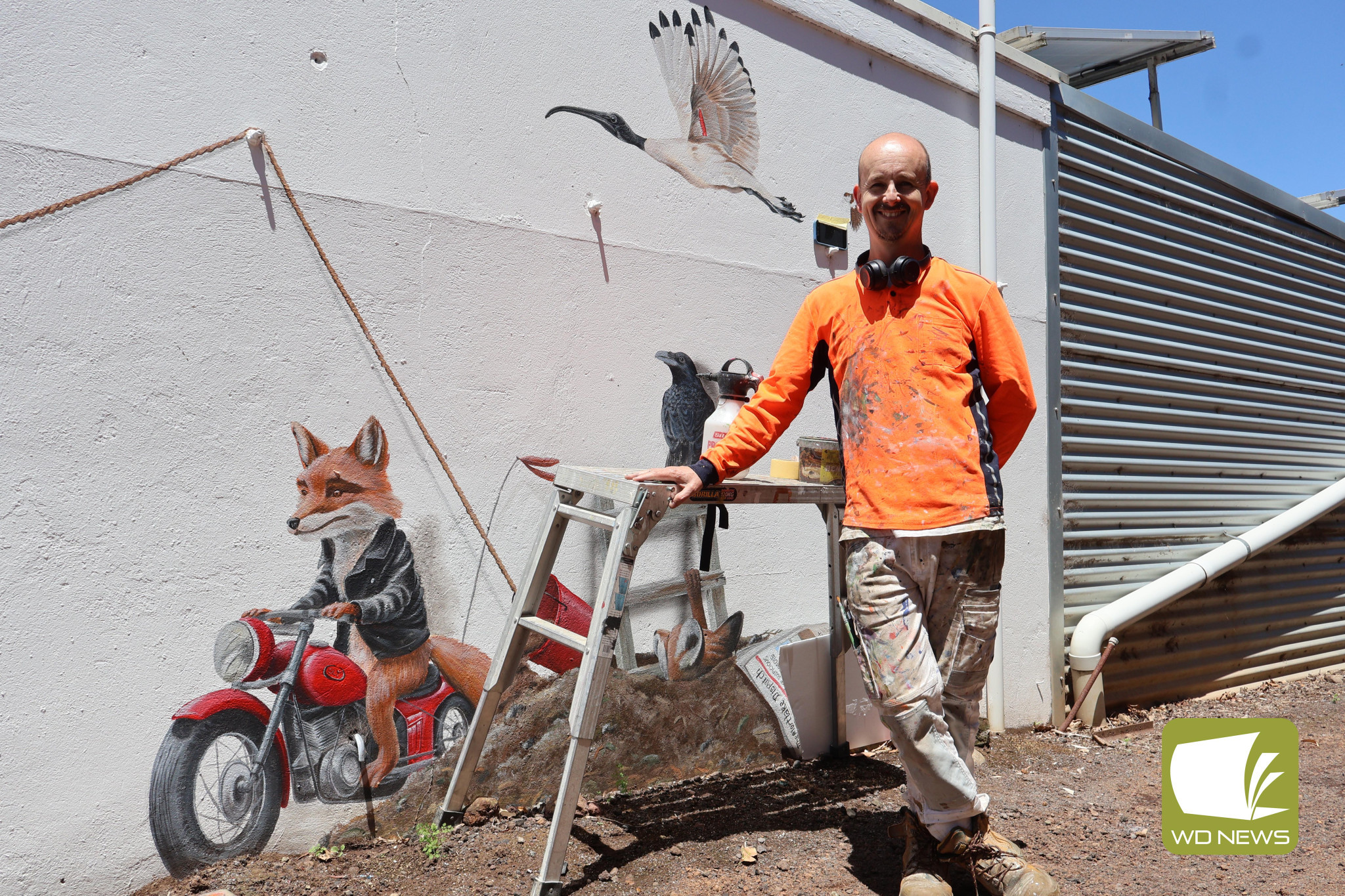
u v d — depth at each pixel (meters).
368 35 2.62
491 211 2.84
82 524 2.14
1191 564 5.26
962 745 2.40
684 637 3.23
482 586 2.80
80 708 2.12
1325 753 4.17
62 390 2.13
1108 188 5.17
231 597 2.35
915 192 2.28
